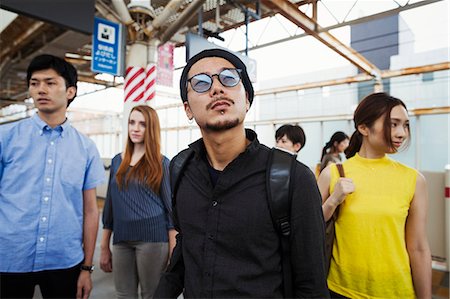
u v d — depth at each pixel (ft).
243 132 3.25
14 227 4.29
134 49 15.11
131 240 5.90
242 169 3.09
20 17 18.34
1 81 33.58
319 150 34.55
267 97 40.29
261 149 3.27
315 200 2.98
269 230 2.94
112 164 6.67
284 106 38.91
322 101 36.22
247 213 2.93
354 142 5.01
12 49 23.31
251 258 2.95
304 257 2.89
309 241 2.89
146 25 15.48
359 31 39.88
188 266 3.22
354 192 4.21
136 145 6.25
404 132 4.06
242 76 3.19
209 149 3.30
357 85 34.19
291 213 2.92
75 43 21.71
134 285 6.14
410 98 32.42
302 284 2.95
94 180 5.20
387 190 4.07
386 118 4.04
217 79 2.99
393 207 3.95
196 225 3.19
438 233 11.34
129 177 5.92
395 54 36.78
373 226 3.98
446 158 28.22
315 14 20.79
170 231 6.08
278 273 3.00
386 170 4.23
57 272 4.67
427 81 31.45
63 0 8.64
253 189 3.00
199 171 3.33
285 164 3.03
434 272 10.73
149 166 5.88
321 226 3.01
